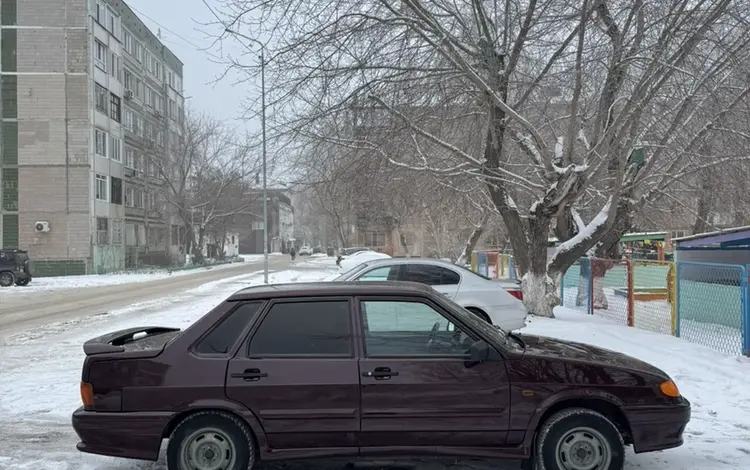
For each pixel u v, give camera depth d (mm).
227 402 4230
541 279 13414
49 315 16609
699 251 14922
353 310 4480
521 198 17750
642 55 9797
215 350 4391
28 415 6469
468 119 12164
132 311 17344
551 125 13266
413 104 10445
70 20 38156
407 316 4500
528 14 10211
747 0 9047
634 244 36875
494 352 4355
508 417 4262
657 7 9367
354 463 4867
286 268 47281
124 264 45156
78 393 7410
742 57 9469
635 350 9414
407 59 10219
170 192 53375
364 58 9898
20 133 37875
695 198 19766
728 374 7680
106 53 41969
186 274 41469
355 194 12438
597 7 9828
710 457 4969
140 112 51125
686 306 10625
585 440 4250
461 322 4449
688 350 9312
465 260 24547
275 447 4258
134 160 49406
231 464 4238
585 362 4410
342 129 10555
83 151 38312
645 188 16562
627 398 4328
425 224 30656
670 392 4402
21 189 37875
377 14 9984
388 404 4238
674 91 10828
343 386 4246
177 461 4223
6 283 29469
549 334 10945
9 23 37750
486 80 11125
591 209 19812
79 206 38281
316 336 4418
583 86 11453
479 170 12430
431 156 12656
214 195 54500
